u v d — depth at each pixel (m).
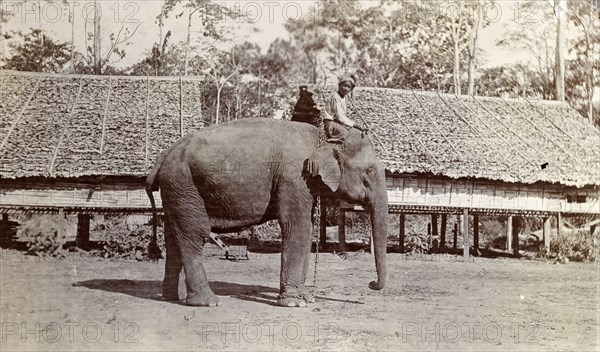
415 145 13.73
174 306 9.42
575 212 14.85
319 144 9.60
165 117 12.77
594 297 11.27
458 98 14.09
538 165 14.17
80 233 12.70
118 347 8.51
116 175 12.62
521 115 14.55
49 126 12.95
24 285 9.98
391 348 8.49
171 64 12.55
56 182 12.89
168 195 9.42
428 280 11.74
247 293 10.09
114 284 10.23
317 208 9.88
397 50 12.95
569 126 14.59
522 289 11.43
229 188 9.31
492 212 14.47
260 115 11.85
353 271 11.86
